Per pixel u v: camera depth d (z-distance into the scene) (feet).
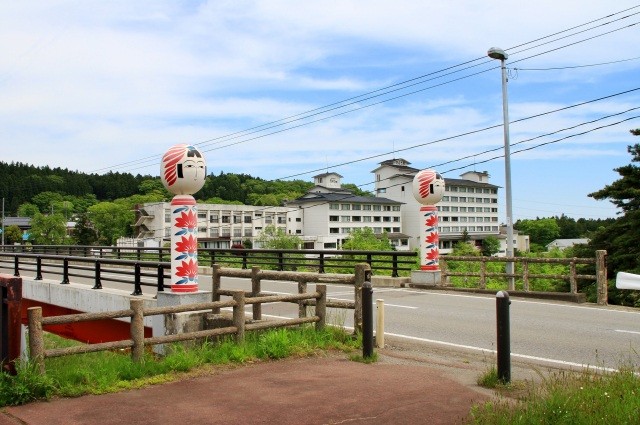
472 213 274.16
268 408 18.72
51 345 54.13
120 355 26.43
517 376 24.81
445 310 44.37
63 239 248.73
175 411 18.35
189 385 21.52
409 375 23.39
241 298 26.89
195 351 25.63
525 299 51.37
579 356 29.37
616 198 76.33
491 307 46.01
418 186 59.36
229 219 242.78
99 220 244.83
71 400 19.49
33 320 19.95
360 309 30.30
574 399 17.13
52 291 49.90
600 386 18.79
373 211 259.60
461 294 54.80
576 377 21.56
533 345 31.94
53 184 357.41
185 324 31.42
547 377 24.29
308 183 362.74
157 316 33.12
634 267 72.28
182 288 31.78
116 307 40.68
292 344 27.37
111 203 274.57
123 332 40.73
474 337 34.04
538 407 16.96
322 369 24.27
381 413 18.26
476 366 26.37
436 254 60.03
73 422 17.15
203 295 32.42
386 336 34.24
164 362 23.52
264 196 303.89
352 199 253.85
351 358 26.45
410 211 267.80
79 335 48.01
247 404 19.15
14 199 343.67
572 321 39.40
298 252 70.23
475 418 16.78
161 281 35.32
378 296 53.06
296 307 45.96
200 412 18.26
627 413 16.01
